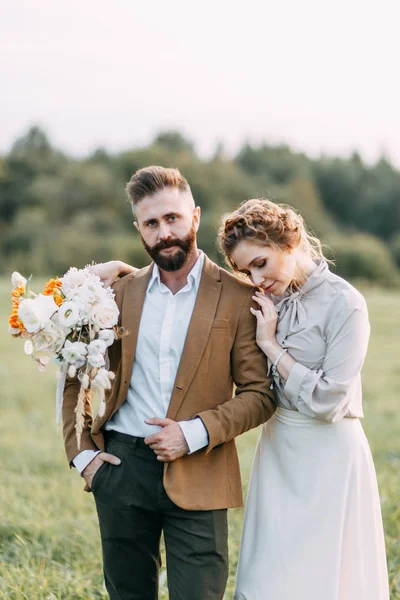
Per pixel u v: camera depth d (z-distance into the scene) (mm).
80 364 3459
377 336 18562
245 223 3557
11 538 5328
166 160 68000
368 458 3691
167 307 3555
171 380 3508
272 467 3730
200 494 3447
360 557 3594
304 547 3580
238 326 3568
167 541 3518
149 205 3441
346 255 55531
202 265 3598
